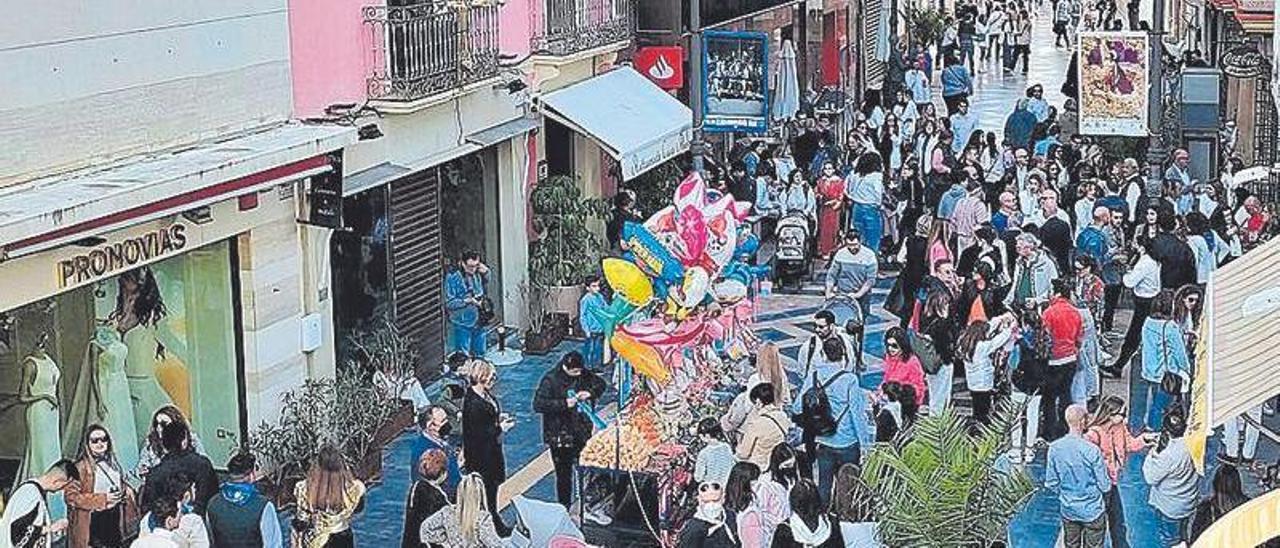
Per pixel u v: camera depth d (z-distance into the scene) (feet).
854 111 144.97
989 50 195.11
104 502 52.75
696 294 57.72
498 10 80.18
